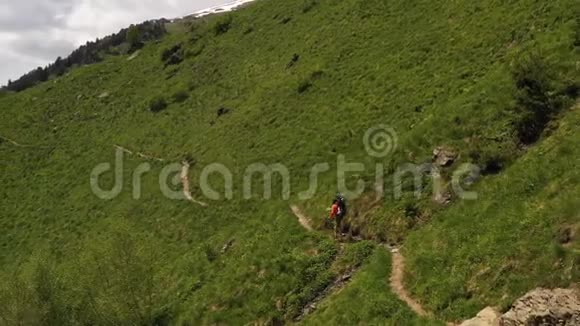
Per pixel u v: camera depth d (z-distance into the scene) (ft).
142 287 118.93
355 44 191.52
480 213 81.61
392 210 99.50
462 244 78.48
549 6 122.11
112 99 292.40
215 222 147.13
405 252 87.71
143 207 176.96
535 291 58.13
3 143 277.44
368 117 144.15
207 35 304.09
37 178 234.79
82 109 293.43
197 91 252.62
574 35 101.71
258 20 284.00
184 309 112.27
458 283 72.49
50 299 122.42
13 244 192.44
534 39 112.68
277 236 115.96
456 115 105.81
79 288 121.08
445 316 69.82
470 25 148.97
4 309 119.96
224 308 105.40
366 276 86.17
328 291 93.66
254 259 111.86
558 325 53.06
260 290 103.45
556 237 66.08
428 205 95.04
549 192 73.92
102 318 116.06
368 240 99.25
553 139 84.58
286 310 95.45
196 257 130.62
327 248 103.96
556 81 95.96
